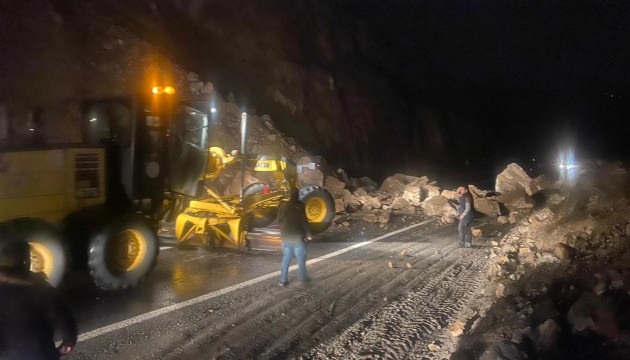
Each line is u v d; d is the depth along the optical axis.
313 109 28.14
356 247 13.63
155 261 10.11
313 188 15.49
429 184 22.02
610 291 6.71
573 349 5.85
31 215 9.12
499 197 20.19
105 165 10.24
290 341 7.33
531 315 6.73
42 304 4.12
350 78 32.31
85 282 10.08
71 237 9.68
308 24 32.22
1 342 4.00
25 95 17.45
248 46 27.62
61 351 4.35
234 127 21.88
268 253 12.72
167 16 24.77
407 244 14.05
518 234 13.66
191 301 9.07
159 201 11.20
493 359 5.51
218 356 6.87
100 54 20.44
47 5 19.95
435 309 8.55
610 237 9.84
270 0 30.38
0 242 8.29
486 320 7.21
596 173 14.77
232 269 11.23
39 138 12.88
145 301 9.09
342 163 27.59
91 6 21.44
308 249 13.35
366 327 7.81
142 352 7.00
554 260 9.49
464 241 13.70
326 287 9.88
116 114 10.66
